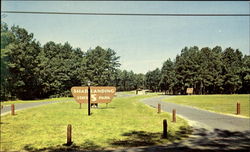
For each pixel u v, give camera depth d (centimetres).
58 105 3491
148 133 1347
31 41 6203
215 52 11331
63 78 7119
